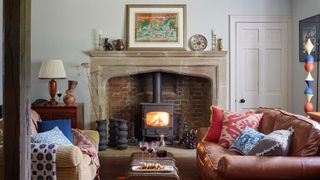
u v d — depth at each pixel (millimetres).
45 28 6273
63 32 6285
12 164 2664
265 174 2949
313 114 4582
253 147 3529
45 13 6266
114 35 6328
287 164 2973
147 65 6344
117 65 6328
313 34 5508
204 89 6734
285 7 6402
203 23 6344
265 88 6449
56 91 6059
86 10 6297
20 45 2645
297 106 6199
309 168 2967
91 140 4574
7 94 2648
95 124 6359
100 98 6344
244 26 6395
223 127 4512
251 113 4590
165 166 3709
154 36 6320
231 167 2955
